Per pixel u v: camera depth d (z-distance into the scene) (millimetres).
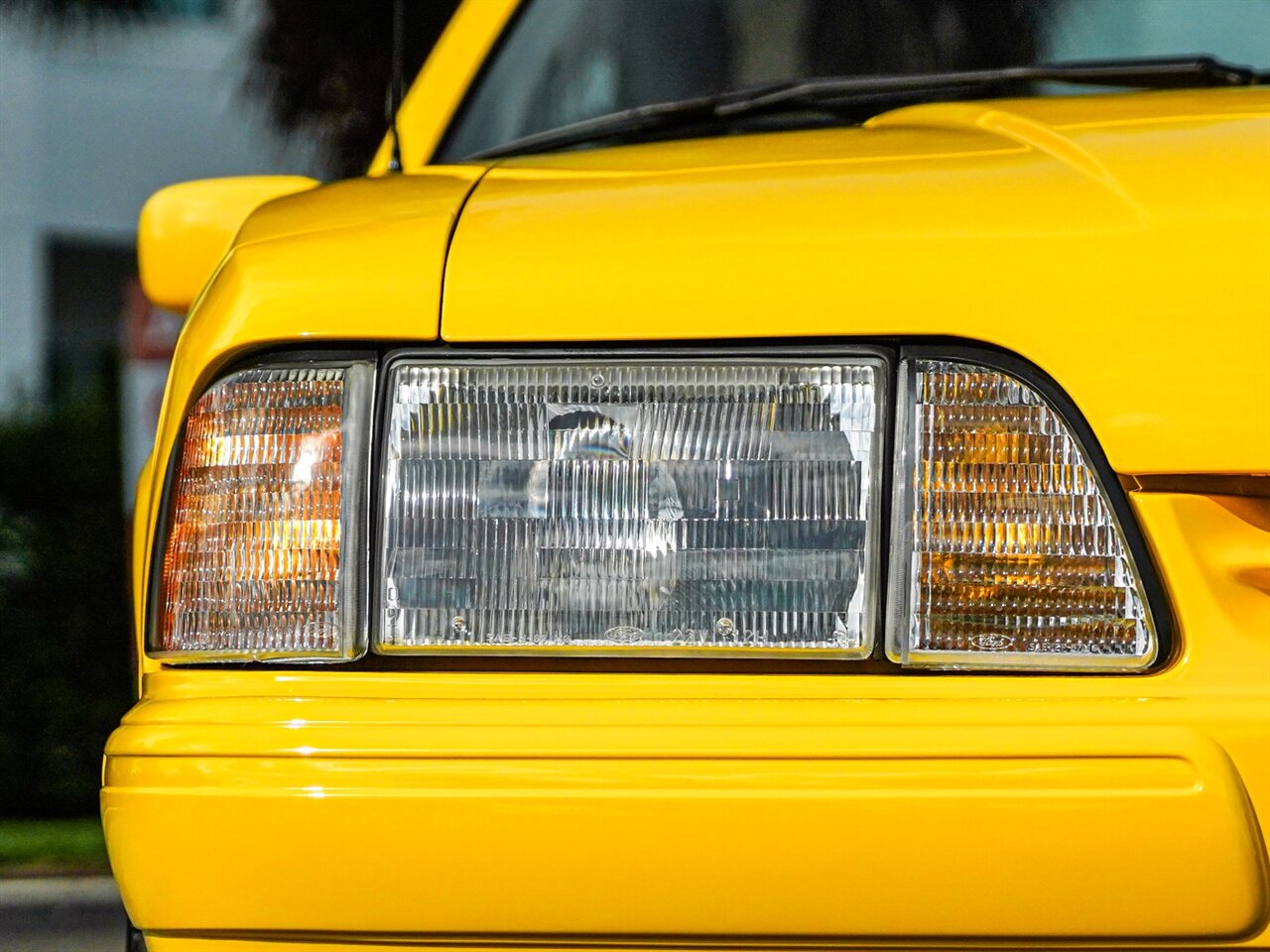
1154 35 5465
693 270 3373
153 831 3277
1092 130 3559
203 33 35406
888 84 5094
